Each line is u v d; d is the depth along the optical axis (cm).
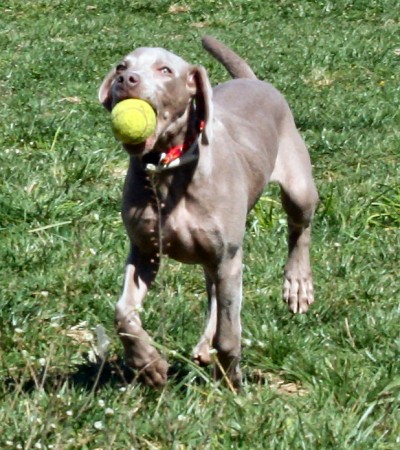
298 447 746
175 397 818
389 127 1716
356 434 764
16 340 902
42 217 1255
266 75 2083
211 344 859
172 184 818
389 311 1030
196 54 2302
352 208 1302
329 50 2286
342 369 893
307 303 1024
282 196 1034
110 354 923
